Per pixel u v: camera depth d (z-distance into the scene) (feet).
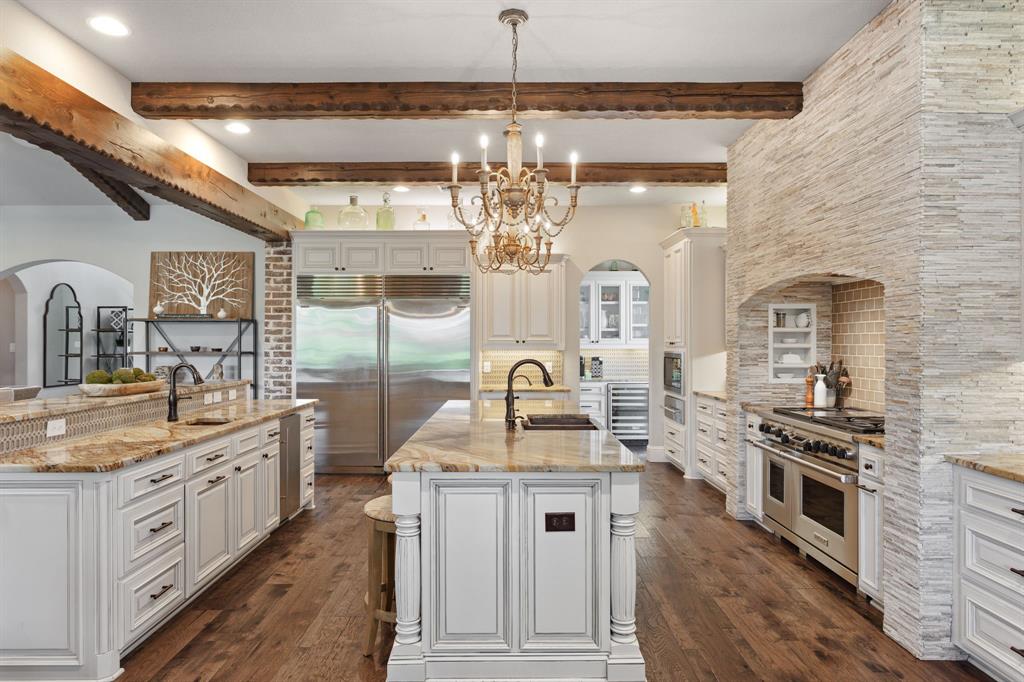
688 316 19.89
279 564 12.23
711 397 18.24
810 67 11.26
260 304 21.63
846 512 10.75
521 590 8.25
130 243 21.58
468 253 20.67
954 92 8.60
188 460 10.08
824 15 9.46
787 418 13.09
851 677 8.19
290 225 20.86
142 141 11.93
